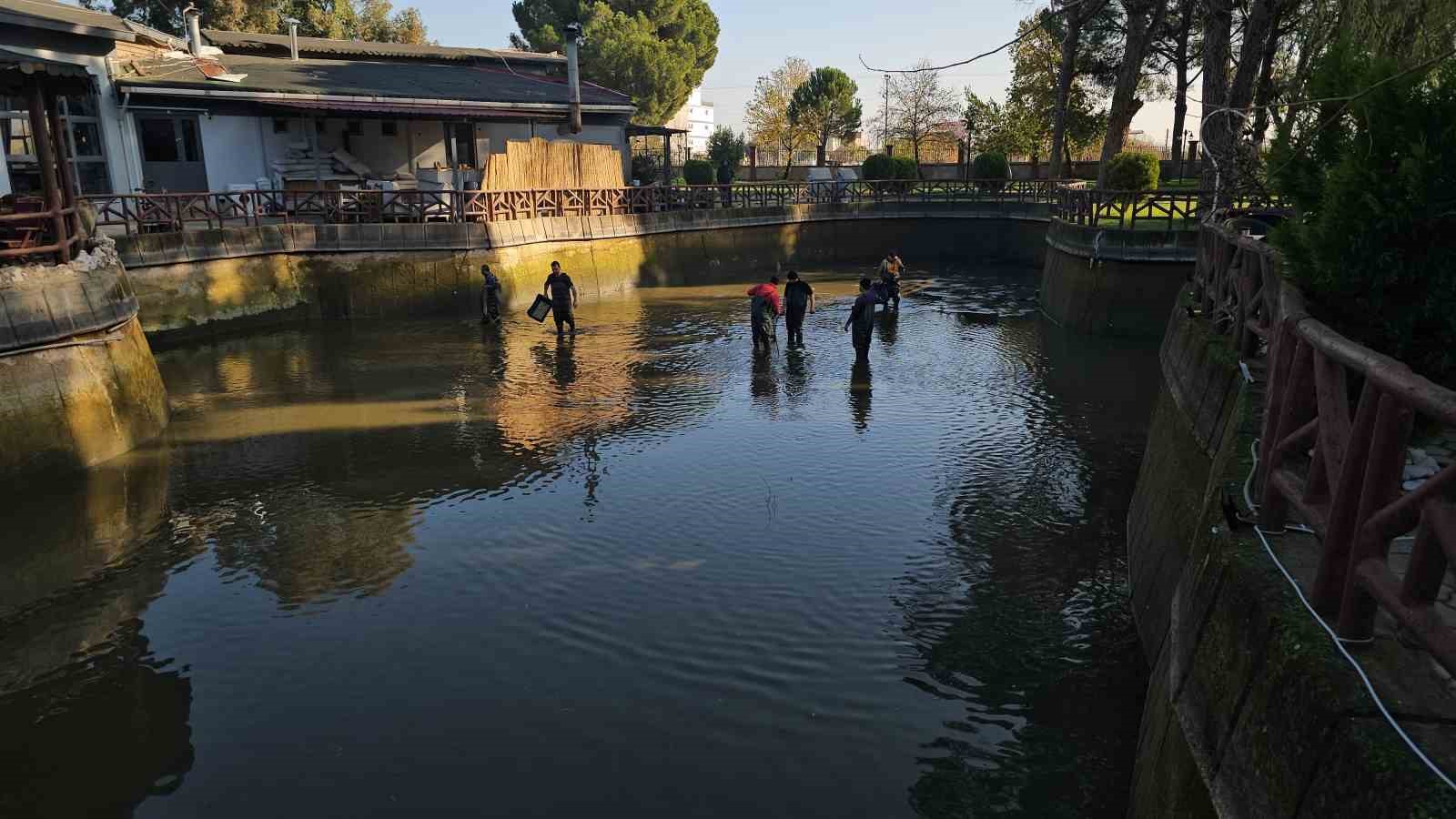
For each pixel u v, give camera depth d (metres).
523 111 28.09
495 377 16.55
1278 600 3.55
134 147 23.58
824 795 5.57
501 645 7.39
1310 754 2.88
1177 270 18.45
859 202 36.59
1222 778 3.44
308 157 26.33
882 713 6.41
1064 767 5.82
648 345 19.38
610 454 12.12
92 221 13.88
